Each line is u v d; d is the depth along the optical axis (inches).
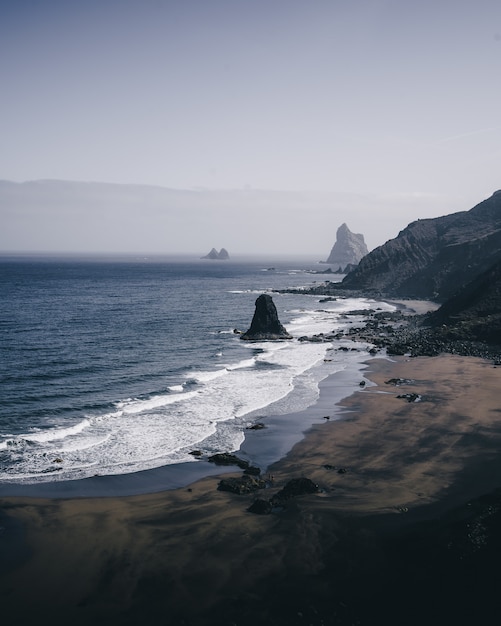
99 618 693.9
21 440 1359.5
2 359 2372.0
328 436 1441.9
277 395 1860.2
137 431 1466.5
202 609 706.8
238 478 1149.7
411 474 1155.9
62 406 1679.4
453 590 681.0
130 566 813.9
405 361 2492.6
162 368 2298.2
